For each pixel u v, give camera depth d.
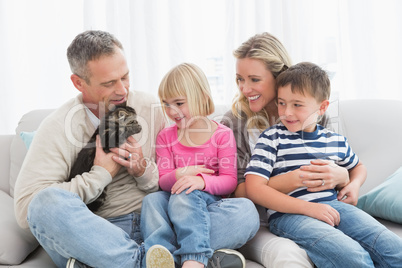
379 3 2.45
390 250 1.28
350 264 1.23
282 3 2.36
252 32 2.46
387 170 1.70
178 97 1.60
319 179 1.51
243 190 1.60
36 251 1.54
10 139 2.04
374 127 1.81
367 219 1.39
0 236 1.38
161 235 1.34
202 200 1.42
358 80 2.44
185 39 2.46
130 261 1.27
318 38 2.49
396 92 2.49
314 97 1.55
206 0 2.52
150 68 2.42
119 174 1.56
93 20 2.46
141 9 2.42
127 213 1.53
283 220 1.48
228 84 2.44
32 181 1.42
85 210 1.29
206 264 1.27
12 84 2.60
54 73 2.58
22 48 2.60
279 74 1.64
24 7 2.58
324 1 2.48
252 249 1.44
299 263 1.27
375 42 2.43
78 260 1.26
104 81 1.52
